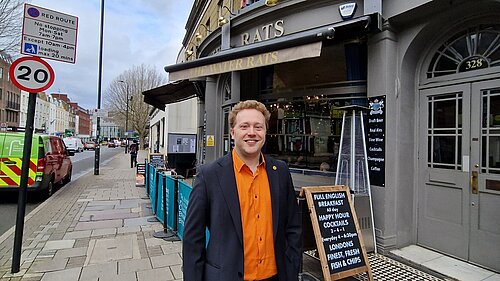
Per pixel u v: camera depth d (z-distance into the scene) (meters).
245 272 1.85
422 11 4.32
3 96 47.12
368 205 4.66
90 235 5.48
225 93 9.12
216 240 1.87
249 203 1.91
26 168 4.00
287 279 1.97
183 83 9.59
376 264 4.26
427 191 4.71
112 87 42.00
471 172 4.17
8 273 3.90
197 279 1.86
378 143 4.77
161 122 23.19
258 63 5.27
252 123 1.98
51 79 4.14
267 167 2.07
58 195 9.52
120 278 3.82
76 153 42.09
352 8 5.09
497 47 3.98
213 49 9.04
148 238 5.33
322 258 3.43
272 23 6.36
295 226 2.12
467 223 4.20
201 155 12.29
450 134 4.45
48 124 75.44
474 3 3.97
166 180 5.99
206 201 1.94
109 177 14.31
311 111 6.54
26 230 5.80
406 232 4.77
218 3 10.85
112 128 103.44
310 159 6.58
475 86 4.18
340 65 5.99
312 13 5.70
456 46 4.45
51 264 4.20
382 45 4.76
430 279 3.85
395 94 4.73
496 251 3.90
